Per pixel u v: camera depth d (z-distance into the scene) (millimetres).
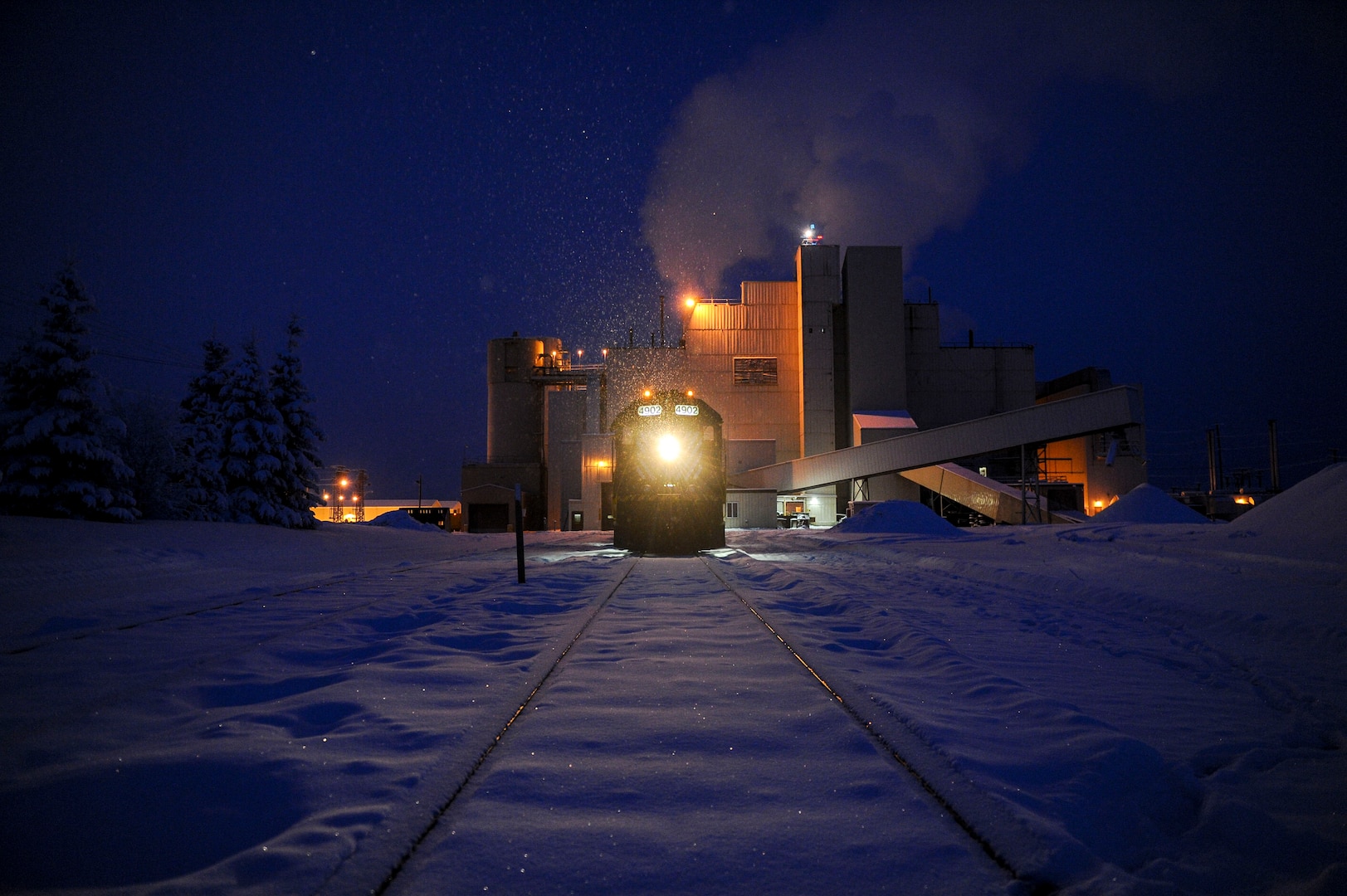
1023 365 69875
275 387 37375
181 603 10500
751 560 17609
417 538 38656
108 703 4926
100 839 3023
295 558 22234
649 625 7973
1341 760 4164
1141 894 2510
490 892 2533
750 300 66125
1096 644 7562
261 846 2820
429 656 6297
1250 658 6906
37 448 24797
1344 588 10641
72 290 25891
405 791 3340
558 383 72000
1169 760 4035
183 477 31453
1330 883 2662
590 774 3600
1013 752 3975
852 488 60125
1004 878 2662
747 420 65000
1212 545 18594
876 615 8445
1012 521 51281
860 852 2834
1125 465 65875
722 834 2979
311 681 5559
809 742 4082
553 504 70812
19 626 8773
